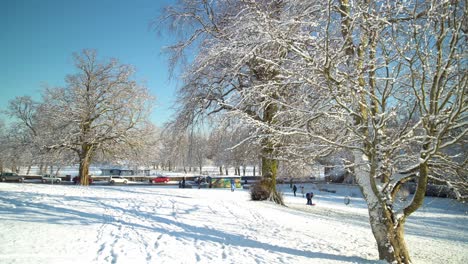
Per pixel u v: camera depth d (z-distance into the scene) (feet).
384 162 24.50
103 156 113.19
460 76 20.83
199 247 27.40
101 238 27.91
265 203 60.75
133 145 107.04
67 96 104.17
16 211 36.99
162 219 39.01
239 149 54.44
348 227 46.68
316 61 22.22
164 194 69.62
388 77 23.48
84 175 105.09
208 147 62.90
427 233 53.06
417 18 23.20
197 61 44.73
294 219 47.09
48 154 103.24
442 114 21.97
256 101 31.07
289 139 31.17
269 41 24.58
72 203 46.47
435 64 22.16
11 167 166.30
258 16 26.78
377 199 25.93
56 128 101.91
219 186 136.46
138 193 68.03
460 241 46.73
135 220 37.29
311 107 25.85
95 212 40.75
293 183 152.15
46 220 33.37
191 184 142.10
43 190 61.77
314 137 25.93
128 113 106.11
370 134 25.81
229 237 32.19
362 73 23.43
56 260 21.07
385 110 24.66
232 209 51.06
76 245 25.08
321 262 25.18
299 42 24.97
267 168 64.44
